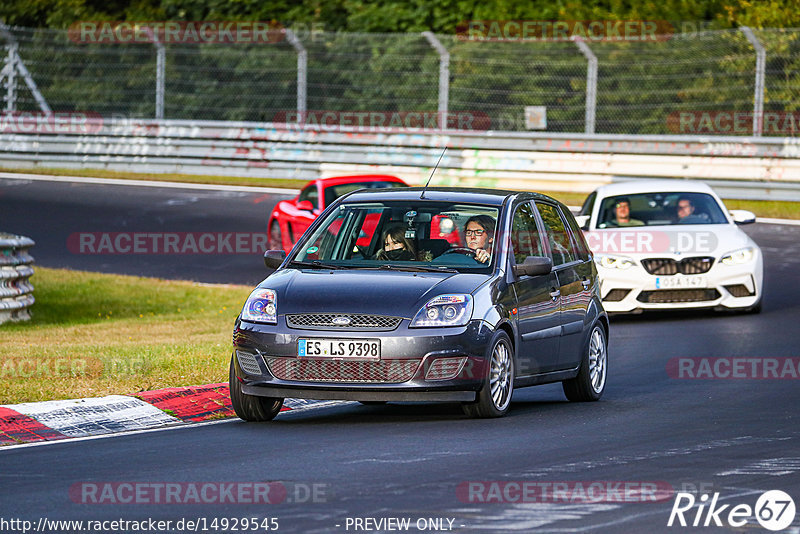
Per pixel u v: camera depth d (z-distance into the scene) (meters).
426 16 100.38
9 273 47.62
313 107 95.62
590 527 17.58
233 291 56.31
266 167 89.88
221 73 99.19
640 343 41.91
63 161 94.75
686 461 22.45
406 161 86.00
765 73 85.12
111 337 42.34
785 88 84.69
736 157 79.19
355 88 94.19
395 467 21.78
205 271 61.69
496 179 83.38
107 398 28.69
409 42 93.00
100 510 18.70
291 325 26.55
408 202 30.06
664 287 47.19
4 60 98.38
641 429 26.19
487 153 83.50
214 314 50.09
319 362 26.30
